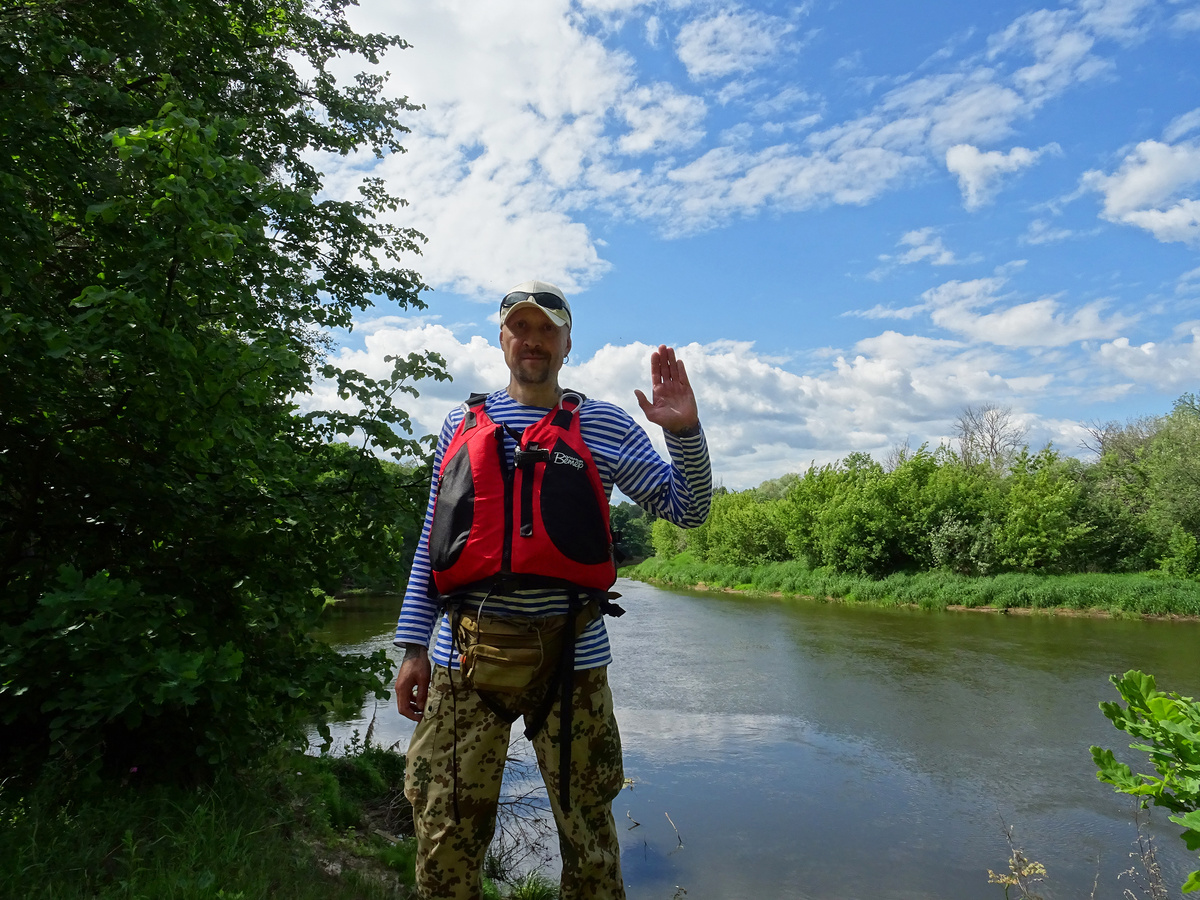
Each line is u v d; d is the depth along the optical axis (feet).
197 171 10.66
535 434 6.03
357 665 13.93
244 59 22.80
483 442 6.03
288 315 19.12
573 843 5.99
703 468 6.07
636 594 115.96
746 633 60.95
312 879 9.87
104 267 12.31
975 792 22.25
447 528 5.92
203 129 10.72
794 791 22.25
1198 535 85.81
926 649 50.52
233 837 9.61
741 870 16.96
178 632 11.65
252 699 12.59
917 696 35.47
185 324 11.00
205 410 10.75
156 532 13.07
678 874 16.78
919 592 88.12
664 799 21.58
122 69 16.75
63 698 9.28
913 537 101.60
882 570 103.91
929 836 18.98
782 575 115.14
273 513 13.88
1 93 11.71
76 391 12.01
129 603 10.34
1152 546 88.12
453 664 5.97
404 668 6.45
